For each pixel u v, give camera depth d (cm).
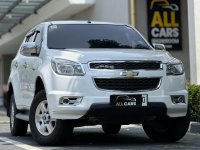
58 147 1836
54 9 4978
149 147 1842
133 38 2095
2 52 7806
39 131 1870
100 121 1780
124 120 1789
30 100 2033
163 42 3953
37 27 2177
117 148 1816
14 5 4653
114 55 1795
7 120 3366
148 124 1992
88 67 1764
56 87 1769
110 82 1761
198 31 3066
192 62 3102
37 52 1986
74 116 1747
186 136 2233
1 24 5781
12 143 2031
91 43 2000
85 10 4878
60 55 1825
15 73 2267
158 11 3947
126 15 3966
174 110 1823
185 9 3972
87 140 2088
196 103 2586
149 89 1792
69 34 2028
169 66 1844
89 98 1738
